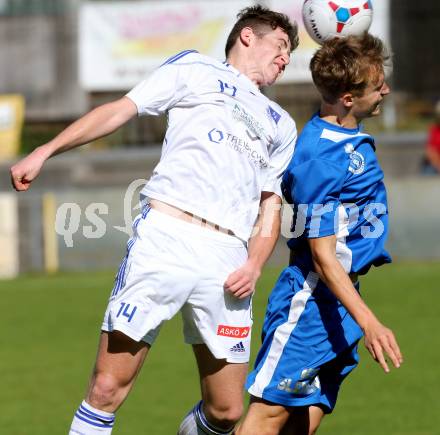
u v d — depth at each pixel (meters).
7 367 26.61
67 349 28.73
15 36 86.88
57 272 42.94
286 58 15.32
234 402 14.88
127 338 13.80
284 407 15.04
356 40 14.66
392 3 81.06
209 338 14.39
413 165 65.56
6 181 70.31
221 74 14.70
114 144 76.31
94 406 13.87
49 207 42.69
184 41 75.38
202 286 14.10
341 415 21.12
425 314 32.03
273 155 15.05
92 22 76.31
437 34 80.94
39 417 21.52
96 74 76.81
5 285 40.81
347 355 15.18
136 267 13.91
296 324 14.97
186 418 15.59
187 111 14.46
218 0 74.19
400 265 42.19
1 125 78.38
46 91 85.81
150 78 14.38
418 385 23.53
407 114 76.44
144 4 75.50
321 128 14.95
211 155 14.21
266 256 14.95
